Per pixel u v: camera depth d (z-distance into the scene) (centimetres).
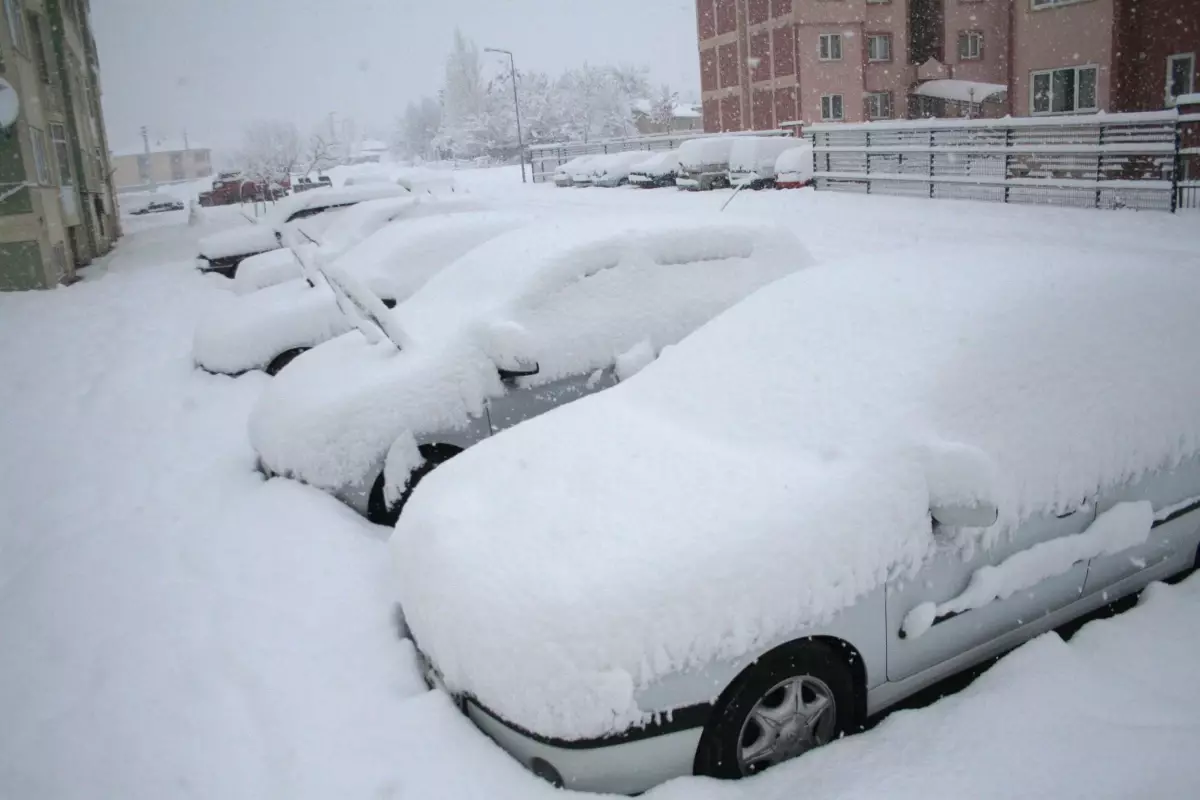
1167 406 370
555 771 295
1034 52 2398
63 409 892
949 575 326
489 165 7806
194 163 12794
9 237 1730
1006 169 1748
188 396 870
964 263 420
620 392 436
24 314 1463
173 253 2392
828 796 285
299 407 553
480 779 303
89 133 2850
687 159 2756
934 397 338
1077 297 379
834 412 348
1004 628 347
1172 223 1319
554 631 291
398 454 523
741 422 369
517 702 293
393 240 898
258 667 395
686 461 354
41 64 2195
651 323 562
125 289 1656
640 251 570
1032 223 1429
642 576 297
